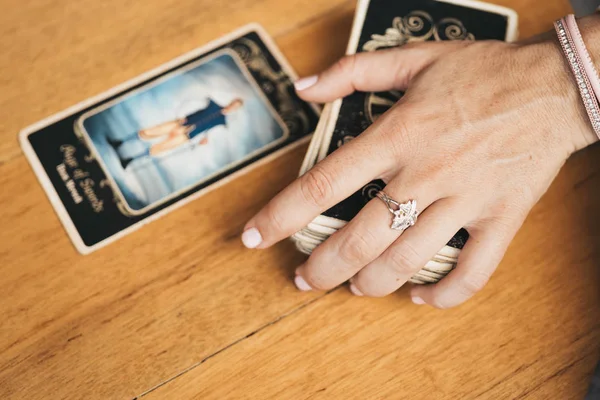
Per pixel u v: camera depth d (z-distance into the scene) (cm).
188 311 69
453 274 66
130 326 69
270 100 79
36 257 71
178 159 76
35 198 74
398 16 79
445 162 66
